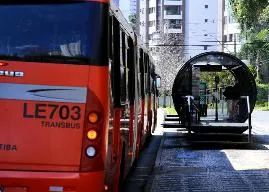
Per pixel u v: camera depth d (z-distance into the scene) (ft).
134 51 40.60
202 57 69.15
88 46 24.58
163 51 287.69
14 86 24.48
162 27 315.17
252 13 132.26
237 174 43.14
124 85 33.06
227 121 68.69
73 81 24.43
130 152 38.60
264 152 58.29
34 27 24.82
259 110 197.06
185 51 360.07
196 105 68.54
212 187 37.88
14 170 24.34
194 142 65.05
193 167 47.34
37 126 24.34
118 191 32.60
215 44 336.29
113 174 28.40
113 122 27.35
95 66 24.49
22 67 24.54
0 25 24.88
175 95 72.49
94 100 24.38
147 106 63.98
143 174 45.52
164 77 271.69
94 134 24.27
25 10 24.91
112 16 26.86
